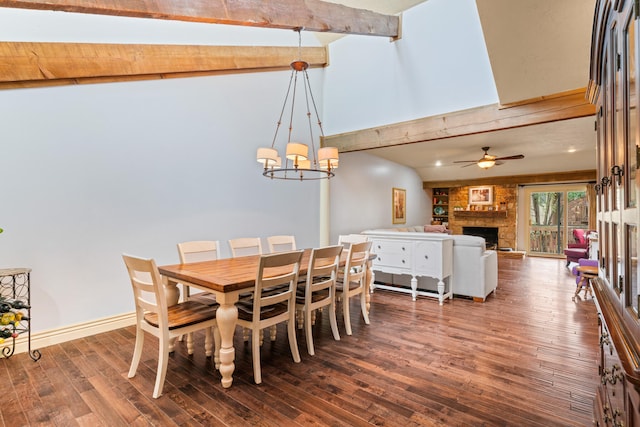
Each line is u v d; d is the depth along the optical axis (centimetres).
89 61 304
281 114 493
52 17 287
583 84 327
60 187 294
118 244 329
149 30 345
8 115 268
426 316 372
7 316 229
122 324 333
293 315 258
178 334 219
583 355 270
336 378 233
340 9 356
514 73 308
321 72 538
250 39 432
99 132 316
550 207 907
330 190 602
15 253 271
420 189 993
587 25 238
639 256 88
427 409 197
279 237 397
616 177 132
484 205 978
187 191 384
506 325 342
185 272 256
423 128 450
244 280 228
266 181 478
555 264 758
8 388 219
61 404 201
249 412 193
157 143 357
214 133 411
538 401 205
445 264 431
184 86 380
